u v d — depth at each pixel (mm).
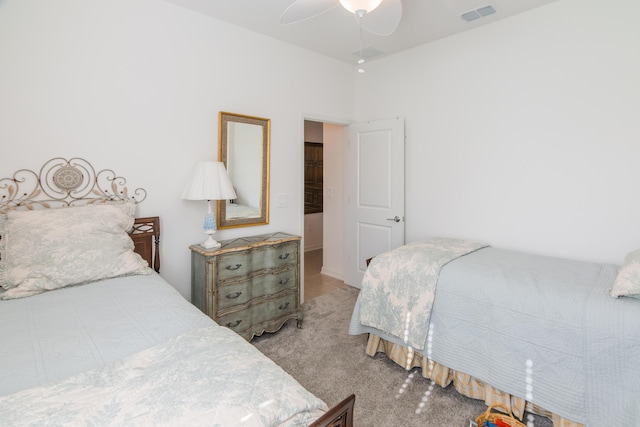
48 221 1839
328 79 3762
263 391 883
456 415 1894
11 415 760
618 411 1479
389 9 1906
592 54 2467
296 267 3020
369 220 3930
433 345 2137
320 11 1875
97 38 2234
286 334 2891
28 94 2008
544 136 2717
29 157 2029
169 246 2635
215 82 2822
